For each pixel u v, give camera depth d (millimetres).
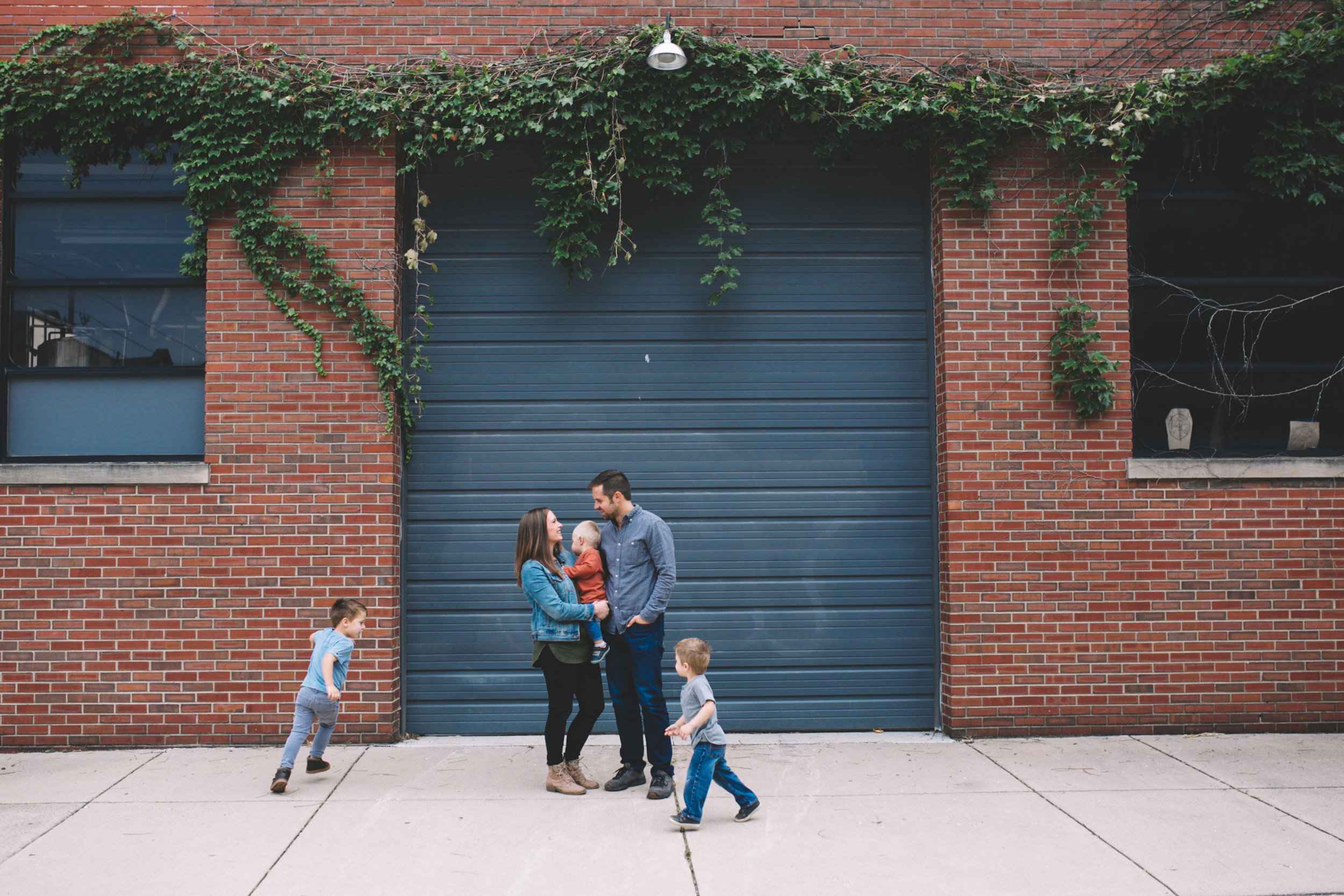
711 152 6844
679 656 4672
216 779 5480
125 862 4246
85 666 6211
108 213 6613
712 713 4605
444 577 6676
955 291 6543
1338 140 6562
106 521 6273
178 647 6242
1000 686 6406
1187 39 6676
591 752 6160
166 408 6586
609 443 6770
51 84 6379
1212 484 6523
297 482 6355
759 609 6742
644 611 5043
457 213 6797
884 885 3982
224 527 6309
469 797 5137
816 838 4512
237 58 6379
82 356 6574
